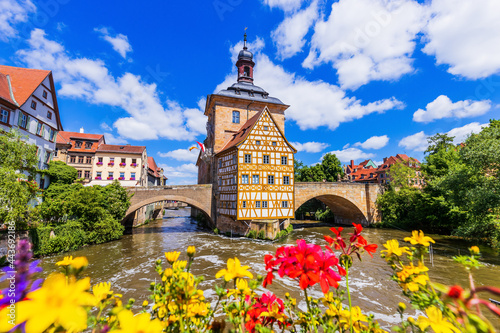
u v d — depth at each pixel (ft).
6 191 39.32
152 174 162.71
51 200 57.26
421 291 4.45
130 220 103.45
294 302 6.20
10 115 53.88
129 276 41.06
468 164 57.41
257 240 70.90
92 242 64.90
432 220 86.12
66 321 2.32
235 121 103.30
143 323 3.10
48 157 69.15
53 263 44.96
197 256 54.60
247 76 120.26
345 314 5.14
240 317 5.02
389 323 26.55
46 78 66.85
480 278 40.78
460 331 3.62
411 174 108.27
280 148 78.48
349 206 107.96
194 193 86.89
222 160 86.69
